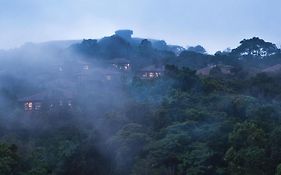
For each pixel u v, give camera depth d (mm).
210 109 55656
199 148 44500
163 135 49656
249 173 37562
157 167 45188
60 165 54344
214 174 42156
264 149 39312
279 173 35094
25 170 49906
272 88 65938
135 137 49438
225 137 45281
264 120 47688
